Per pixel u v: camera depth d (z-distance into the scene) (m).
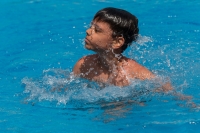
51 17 18.62
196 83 12.29
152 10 19.05
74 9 19.55
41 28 17.39
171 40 15.74
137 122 10.04
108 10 11.59
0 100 11.41
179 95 11.36
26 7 19.91
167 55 14.33
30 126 10.01
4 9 19.62
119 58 11.86
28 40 16.20
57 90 11.85
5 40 16.25
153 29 16.83
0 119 10.35
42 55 14.92
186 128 9.70
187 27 17.00
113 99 11.24
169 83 11.77
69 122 10.18
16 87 12.32
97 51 11.60
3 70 13.68
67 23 17.86
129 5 19.83
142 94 11.38
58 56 14.83
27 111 10.78
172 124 9.88
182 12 18.66
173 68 13.24
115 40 11.53
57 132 9.68
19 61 14.41
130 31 11.77
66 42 15.99
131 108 10.79
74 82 12.12
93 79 12.04
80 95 11.49
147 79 11.73
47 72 13.34
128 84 11.64
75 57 14.75
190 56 14.34
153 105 10.91
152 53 14.46
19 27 17.53
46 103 11.23
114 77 11.80
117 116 10.38
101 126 9.92
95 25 11.41
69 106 11.04
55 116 10.50
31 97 11.56
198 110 10.57
